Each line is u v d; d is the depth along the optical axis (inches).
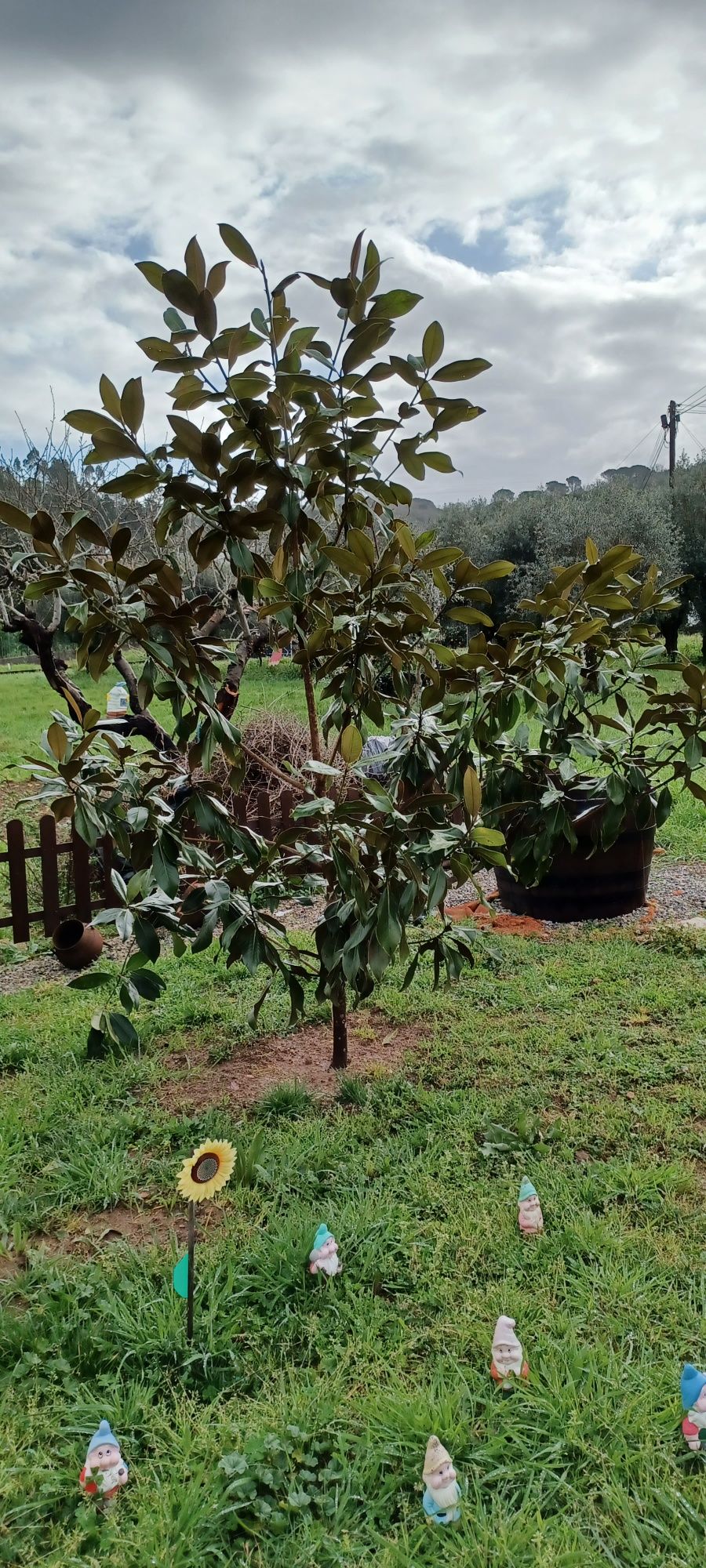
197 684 118.9
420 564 122.0
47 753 121.6
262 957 125.6
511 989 187.5
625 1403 83.4
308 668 137.9
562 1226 110.4
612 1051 157.5
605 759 150.9
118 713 284.4
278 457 122.4
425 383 118.4
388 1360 90.8
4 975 217.9
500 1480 77.7
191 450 111.0
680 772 151.3
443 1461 73.2
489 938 215.9
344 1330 95.9
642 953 205.3
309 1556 70.9
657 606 165.2
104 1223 116.6
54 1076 154.3
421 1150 129.1
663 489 1172.5
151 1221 116.6
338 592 138.0
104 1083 151.3
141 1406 86.4
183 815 128.6
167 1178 123.7
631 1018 172.1
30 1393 88.4
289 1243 105.7
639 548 1014.4
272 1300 100.1
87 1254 110.1
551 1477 77.3
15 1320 96.3
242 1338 95.4
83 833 117.1
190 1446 81.1
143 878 124.3
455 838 123.3
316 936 131.1
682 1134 131.0
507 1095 143.3
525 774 158.2
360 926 122.3
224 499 116.4
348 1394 86.8
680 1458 78.4
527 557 1125.7
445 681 136.6
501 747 154.4
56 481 380.5
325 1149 128.0
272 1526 73.8
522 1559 69.6
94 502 353.7
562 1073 151.7
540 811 151.1
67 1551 72.1
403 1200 117.6
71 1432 83.7
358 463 127.0
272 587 119.0
